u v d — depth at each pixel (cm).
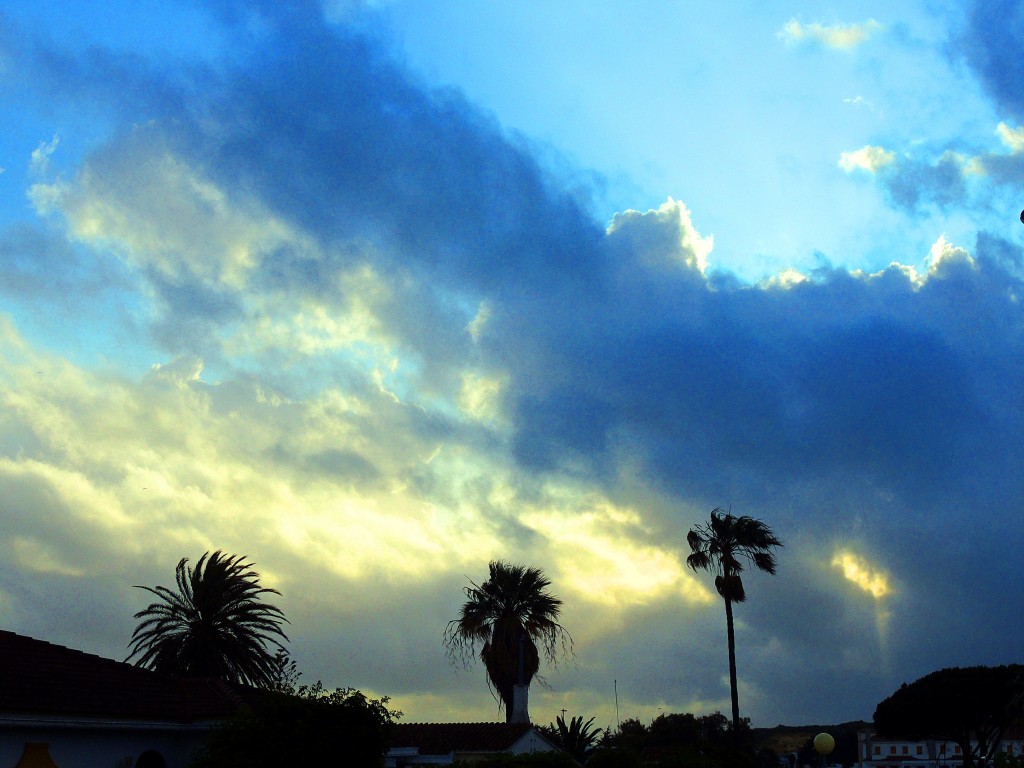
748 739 8381
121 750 2370
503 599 5303
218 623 4809
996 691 5406
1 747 2081
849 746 12900
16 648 2414
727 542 5200
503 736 4275
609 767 3875
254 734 2084
